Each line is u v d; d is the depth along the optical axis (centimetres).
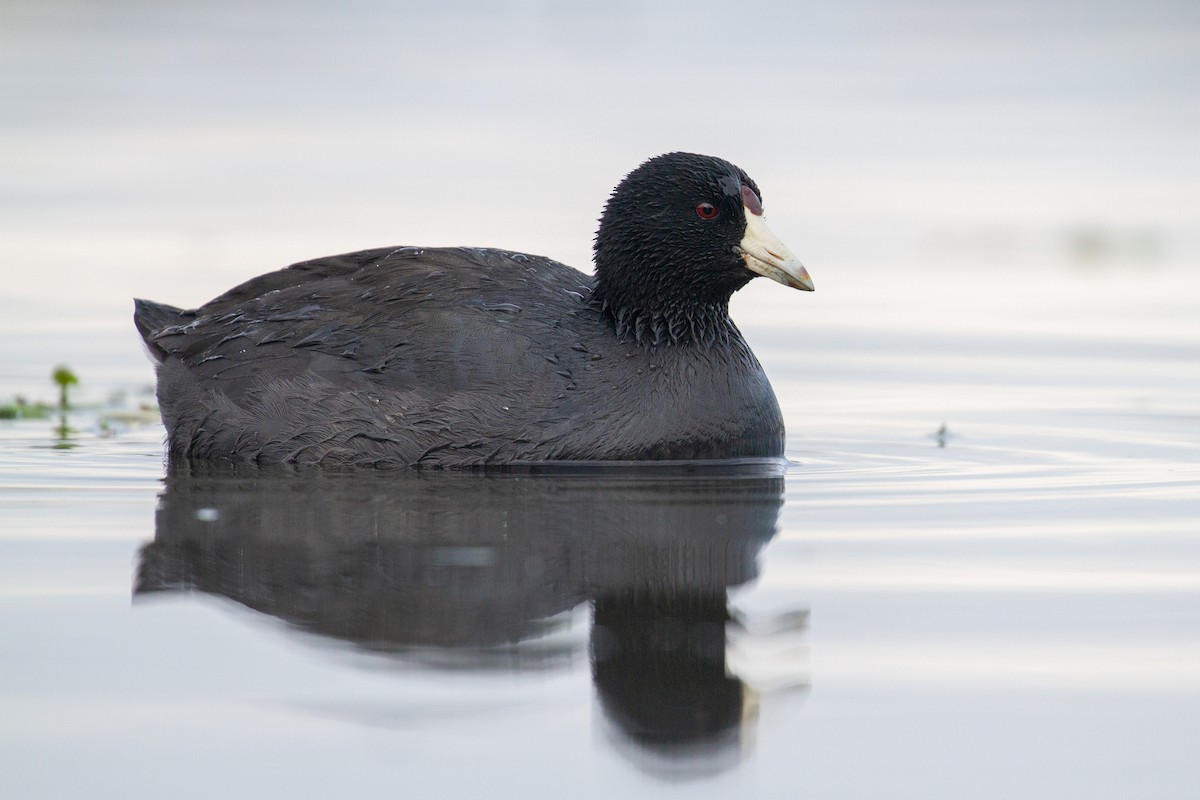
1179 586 1012
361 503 1241
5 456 1456
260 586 1023
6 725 804
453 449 1355
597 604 989
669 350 1400
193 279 2395
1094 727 802
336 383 1373
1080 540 1130
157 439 1552
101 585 1022
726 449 1402
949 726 803
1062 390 1786
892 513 1219
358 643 920
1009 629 931
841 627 940
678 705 830
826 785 746
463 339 1361
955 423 1616
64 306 2241
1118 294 2420
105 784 743
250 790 739
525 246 2525
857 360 1978
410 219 2803
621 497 1262
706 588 1016
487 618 962
